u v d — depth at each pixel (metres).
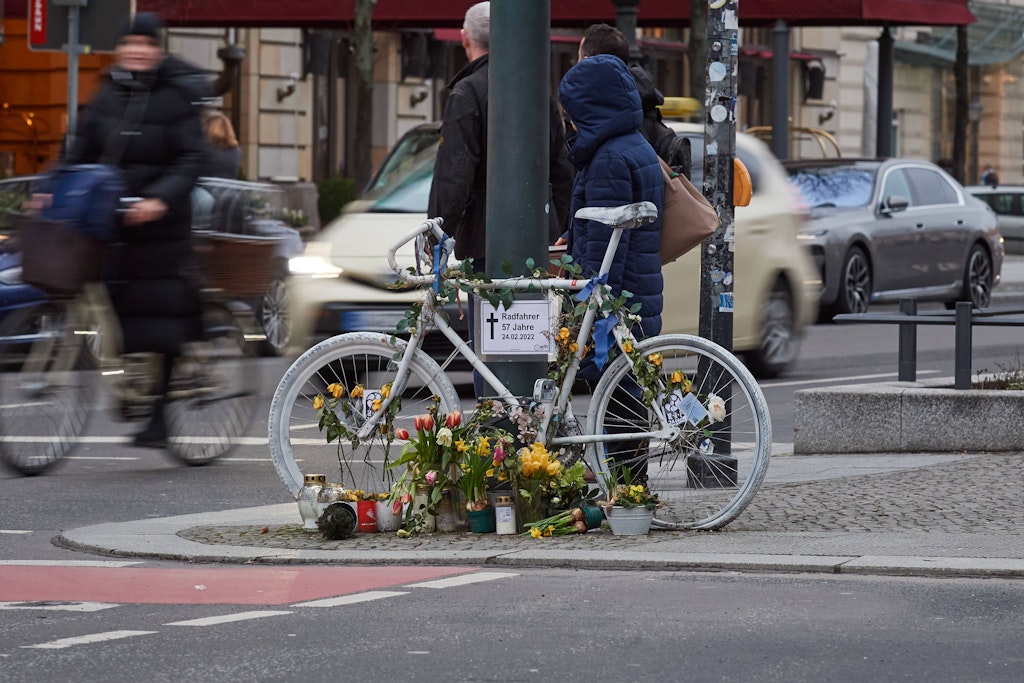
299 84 47.06
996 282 33.97
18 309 14.08
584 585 9.44
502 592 9.27
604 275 10.95
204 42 44.06
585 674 7.55
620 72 11.21
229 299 14.77
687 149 13.66
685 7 39.16
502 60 11.16
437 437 10.86
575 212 11.30
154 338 14.14
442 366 11.49
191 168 14.05
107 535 11.06
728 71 12.90
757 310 21.19
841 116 65.31
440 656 7.88
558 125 12.74
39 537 11.29
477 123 12.12
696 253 19.50
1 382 13.96
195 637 8.28
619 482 11.04
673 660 7.79
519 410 10.95
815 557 9.90
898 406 14.72
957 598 9.02
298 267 19.03
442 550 10.32
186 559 10.30
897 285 31.52
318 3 39.22
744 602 8.96
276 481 13.85
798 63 62.94
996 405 14.58
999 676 7.49
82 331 14.27
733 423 10.92
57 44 21.88
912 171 32.53
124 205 13.84
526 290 11.03
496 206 11.21
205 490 13.36
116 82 14.23
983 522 11.12
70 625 8.55
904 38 70.25
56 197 13.74
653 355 10.95
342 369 11.36
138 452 15.51
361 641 8.19
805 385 21.05
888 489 12.54
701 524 10.88
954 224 32.62
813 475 13.41
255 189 19.09
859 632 8.30
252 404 15.00
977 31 71.94
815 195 31.42
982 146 76.75
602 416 11.03
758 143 22.30
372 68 37.56
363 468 11.31
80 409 14.32
